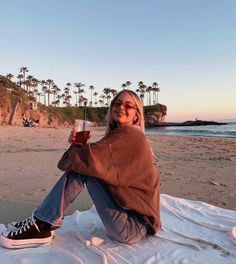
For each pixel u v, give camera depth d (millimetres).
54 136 20688
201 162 9227
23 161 8344
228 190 5660
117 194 2543
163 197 4051
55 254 2443
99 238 2678
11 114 57594
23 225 2580
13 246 2518
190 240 2770
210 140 21922
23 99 73000
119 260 2389
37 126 42406
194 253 2529
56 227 2609
